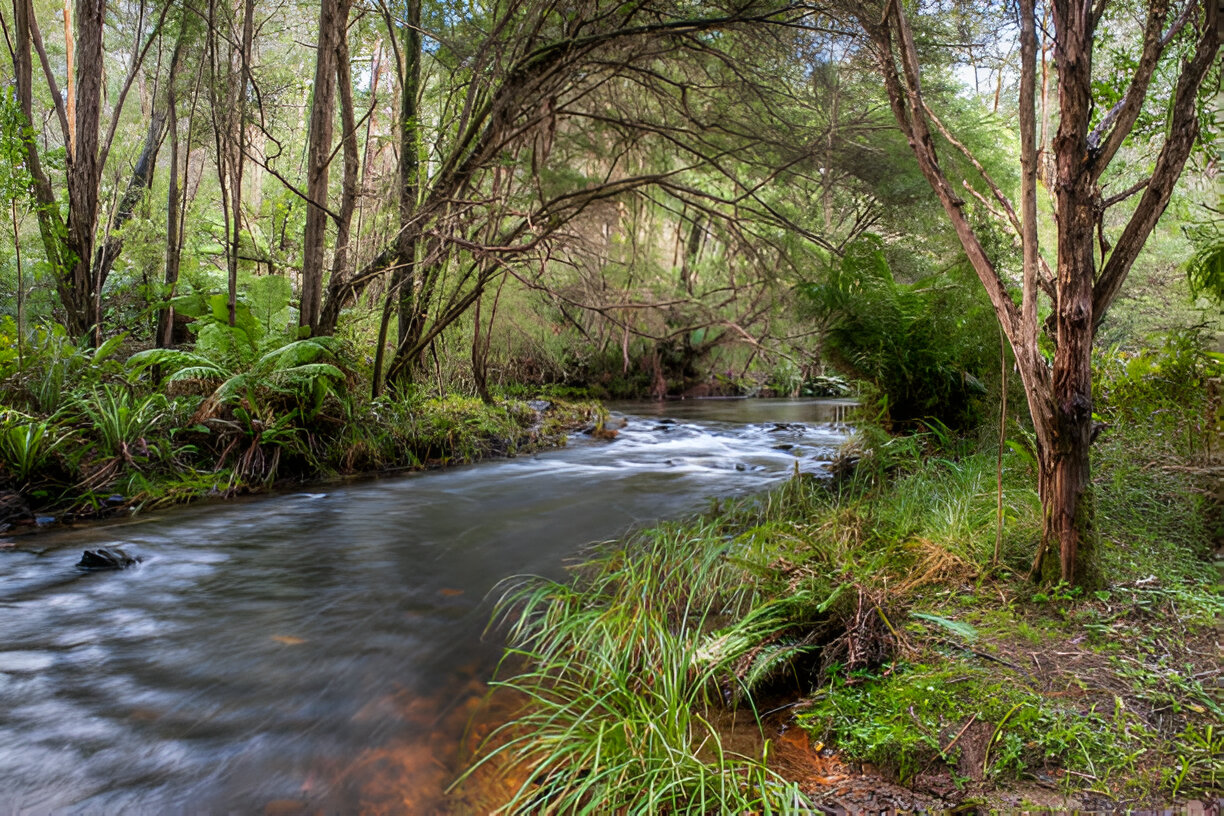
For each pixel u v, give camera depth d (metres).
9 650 2.74
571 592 2.92
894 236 6.32
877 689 2.18
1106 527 3.16
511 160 5.82
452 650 2.75
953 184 4.85
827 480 5.61
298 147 11.05
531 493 5.67
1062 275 2.53
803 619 2.63
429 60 6.98
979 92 5.64
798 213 6.34
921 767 1.86
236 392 5.75
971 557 3.03
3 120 5.60
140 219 8.20
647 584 2.91
